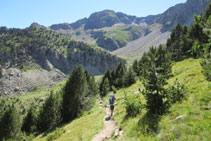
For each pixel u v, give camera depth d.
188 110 8.45
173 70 29.42
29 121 44.06
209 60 8.80
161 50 46.91
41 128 33.69
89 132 13.14
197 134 6.36
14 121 30.20
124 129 10.78
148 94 10.91
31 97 140.00
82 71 28.62
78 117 24.88
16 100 129.88
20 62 191.75
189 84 12.91
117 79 61.19
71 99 26.80
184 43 44.91
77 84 27.02
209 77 10.99
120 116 14.91
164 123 8.41
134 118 11.94
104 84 56.69
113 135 10.82
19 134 30.09
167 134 7.29
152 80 10.66
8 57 186.00
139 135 8.71
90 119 18.61
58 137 15.47
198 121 7.15
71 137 13.67
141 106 11.84
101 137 11.26
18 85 162.12
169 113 9.29
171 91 10.86
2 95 143.12
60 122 29.39
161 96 10.73
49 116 31.98
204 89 10.20
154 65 11.38
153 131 8.26
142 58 66.56
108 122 14.88
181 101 10.04
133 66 72.81
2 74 162.25
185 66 28.30
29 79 176.00
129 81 48.78
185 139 6.38
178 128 7.23
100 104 31.16
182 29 63.00
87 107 28.11
